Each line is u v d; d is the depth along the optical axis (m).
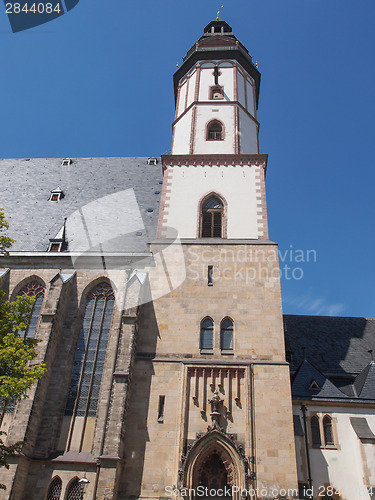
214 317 29.20
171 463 24.52
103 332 29.59
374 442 26.25
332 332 37.62
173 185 35.91
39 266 32.06
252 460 24.27
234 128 39.38
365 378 30.05
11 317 22.17
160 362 27.58
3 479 23.27
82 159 47.22
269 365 27.14
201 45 45.53
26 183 43.03
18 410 25.25
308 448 26.86
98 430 25.69
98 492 22.83
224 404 26.03
